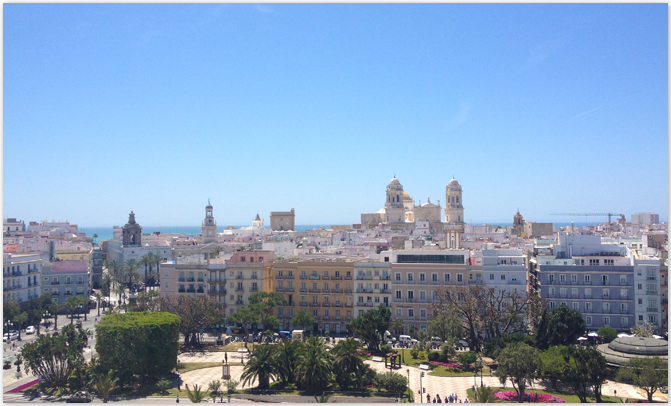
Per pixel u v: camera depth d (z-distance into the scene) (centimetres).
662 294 14562
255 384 11231
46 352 11081
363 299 16238
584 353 9906
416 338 15588
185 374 12206
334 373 10788
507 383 11169
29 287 18725
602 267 14962
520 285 15250
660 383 9562
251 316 14712
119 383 11250
